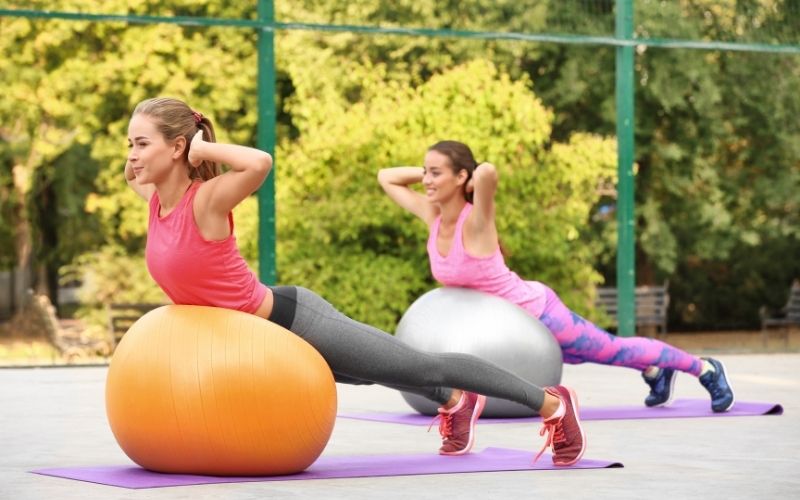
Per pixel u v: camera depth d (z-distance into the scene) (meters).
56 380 8.76
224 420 3.92
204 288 4.05
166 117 4.01
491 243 6.14
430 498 3.72
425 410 6.39
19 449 5.07
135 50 15.47
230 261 4.04
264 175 3.92
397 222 12.70
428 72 15.62
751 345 16.92
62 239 18.05
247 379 3.93
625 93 11.37
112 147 15.78
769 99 17.94
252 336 3.97
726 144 18.52
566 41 10.98
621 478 4.20
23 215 17.77
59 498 3.70
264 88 10.27
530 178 13.16
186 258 3.99
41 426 5.95
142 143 4.00
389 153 12.89
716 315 19.55
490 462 4.57
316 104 13.34
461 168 6.11
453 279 6.18
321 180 13.06
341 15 15.02
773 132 18.05
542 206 13.34
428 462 4.57
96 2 15.53
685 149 17.98
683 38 16.45
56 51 15.86
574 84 16.92
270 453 4.00
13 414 6.52
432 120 12.96
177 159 4.03
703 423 6.12
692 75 17.03
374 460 4.64
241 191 3.91
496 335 5.91
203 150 3.92
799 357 11.33
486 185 5.95
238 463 4.01
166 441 3.97
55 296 18.78
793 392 7.88
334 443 5.29
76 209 17.64
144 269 15.20
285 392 3.96
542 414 4.50
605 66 17.06
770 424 6.07
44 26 15.57
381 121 12.96
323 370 4.09
